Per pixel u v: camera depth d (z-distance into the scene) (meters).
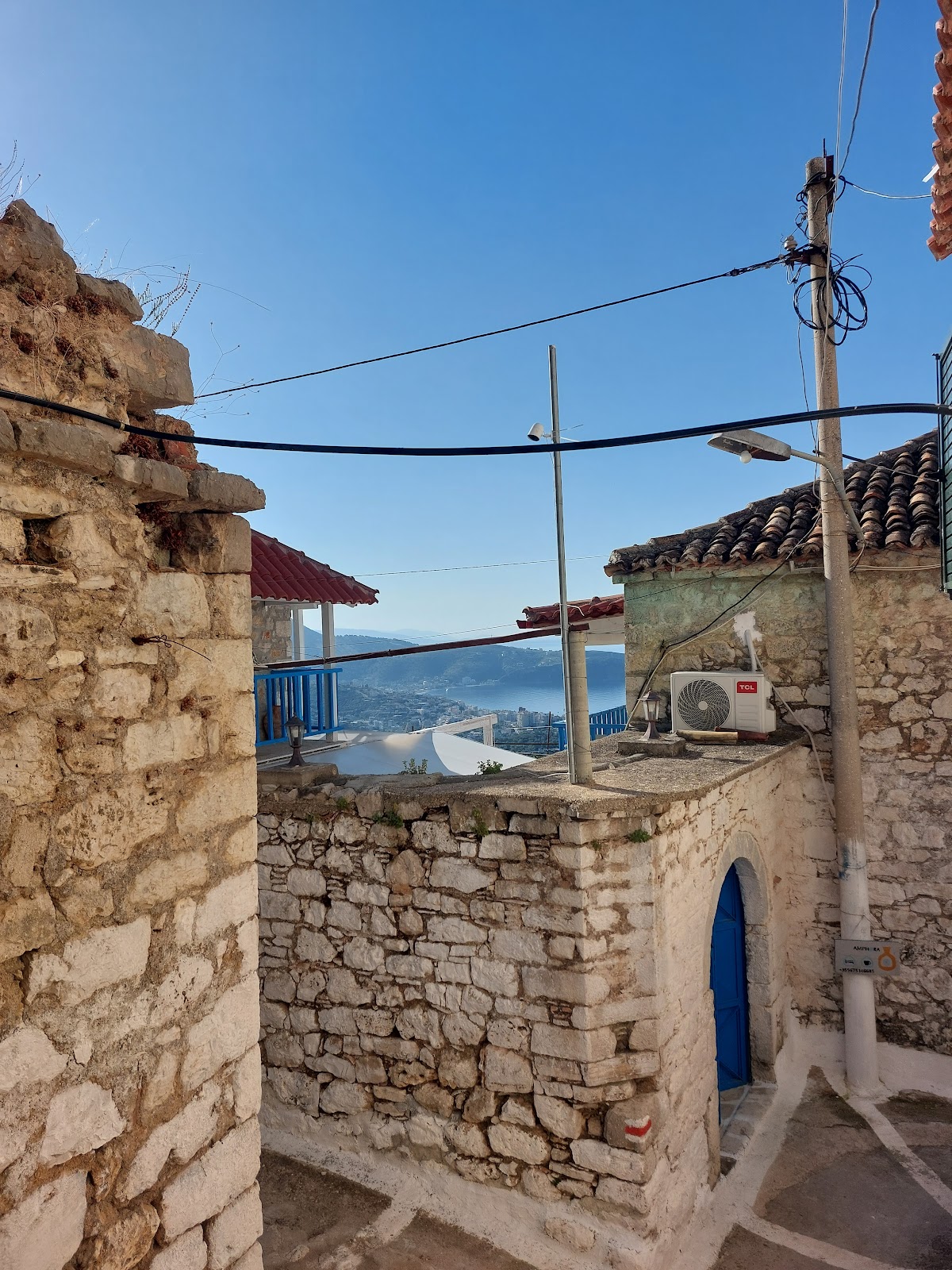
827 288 7.33
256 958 2.93
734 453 6.49
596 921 4.98
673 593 8.53
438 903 5.47
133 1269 2.41
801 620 7.81
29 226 2.29
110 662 2.42
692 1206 5.38
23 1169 2.12
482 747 13.39
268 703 7.00
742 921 7.21
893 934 7.45
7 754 2.12
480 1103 5.32
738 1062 7.04
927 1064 7.23
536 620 10.16
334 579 10.49
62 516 2.30
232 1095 2.80
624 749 7.05
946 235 4.04
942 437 5.46
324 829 5.91
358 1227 5.24
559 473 5.68
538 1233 5.08
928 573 7.28
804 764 7.76
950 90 3.49
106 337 2.54
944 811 7.27
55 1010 2.22
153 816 2.54
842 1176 5.93
